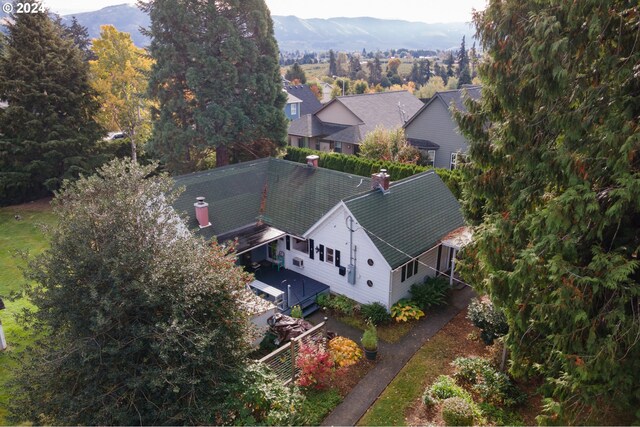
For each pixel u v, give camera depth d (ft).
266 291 56.34
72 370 28.53
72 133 100.53
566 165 29.12
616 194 25.58
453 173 82.74
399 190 64.49
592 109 29.84
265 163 80.53
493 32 35.35
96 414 27.50
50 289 28.66
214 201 67.87
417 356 47.50
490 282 33.60
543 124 34.37
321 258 62.13
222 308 33.27
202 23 98.73
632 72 28.66
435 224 63.21
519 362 35.86
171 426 28.76
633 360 25.85
